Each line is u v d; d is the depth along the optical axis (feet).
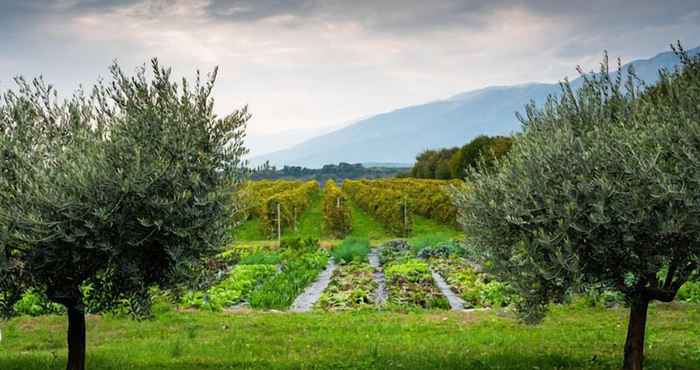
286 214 215.92
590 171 35.94
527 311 39.06
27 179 34.30
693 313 67.31
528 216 37.68
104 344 55.47
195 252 37.27
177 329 62.54
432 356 46.96
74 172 33.86
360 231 224.94
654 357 45.70
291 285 95.86
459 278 105.50
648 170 33.40
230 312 75.82
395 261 133.90
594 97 41.50
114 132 36.91
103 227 35.09
